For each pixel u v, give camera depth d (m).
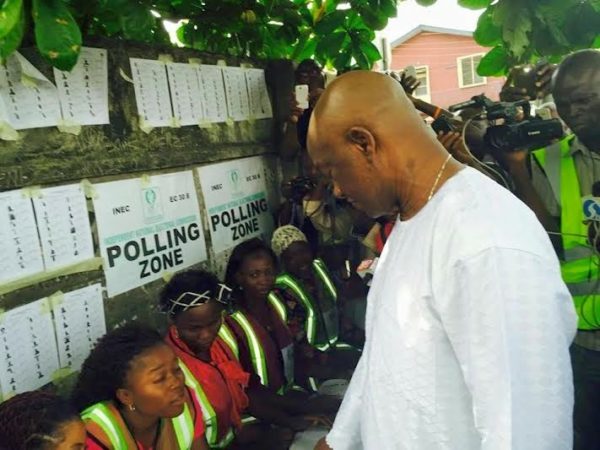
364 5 2.74
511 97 2.38
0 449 1.25
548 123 1.81
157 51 2.16
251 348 2.22
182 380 1.55
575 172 1.90
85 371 1.54
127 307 2.01
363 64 3.03
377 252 2.62
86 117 1.85
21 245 1.64
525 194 1.88
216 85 2.50
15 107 1.62
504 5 2.16
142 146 2.08
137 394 1.49
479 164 1.80
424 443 1.02
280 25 2.96
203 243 2.40
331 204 2.66
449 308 0.95
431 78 13.85
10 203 1.61
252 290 2.27
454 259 0.94
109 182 1.95
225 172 2.57
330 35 2.91
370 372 1.10
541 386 0.91
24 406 1.25
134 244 2.04
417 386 1.01
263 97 2.85
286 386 2.42
